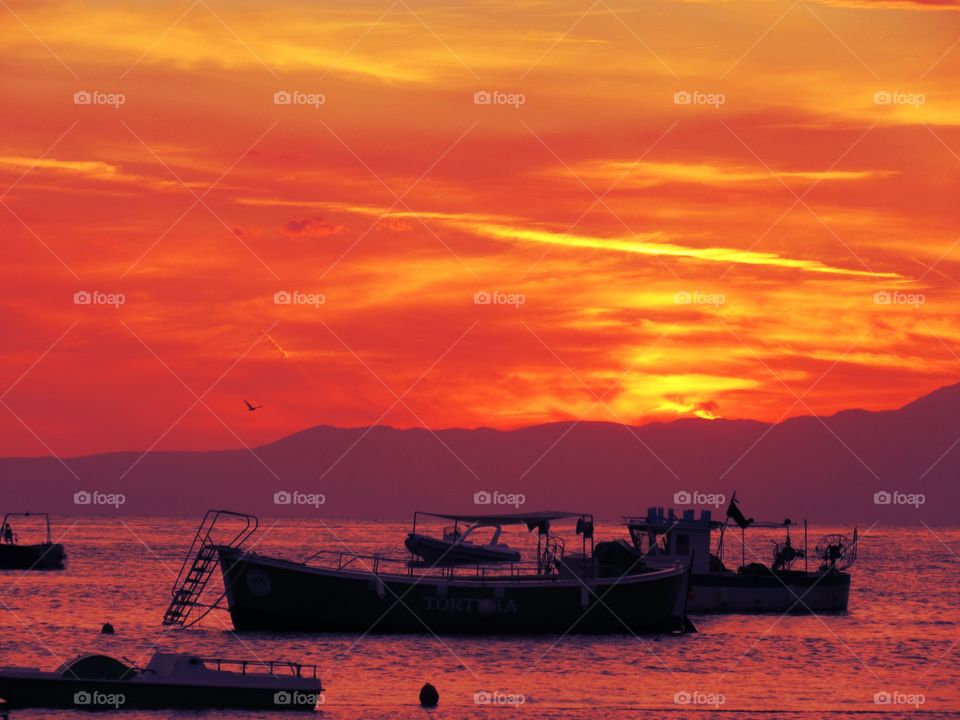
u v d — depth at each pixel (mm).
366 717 41688
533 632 59375
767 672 53438
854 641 64625
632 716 43406
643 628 61688
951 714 44938
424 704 44156
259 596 58406
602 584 60031
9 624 65438
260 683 41406
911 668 55750
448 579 58875
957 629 71875
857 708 45812
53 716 39406
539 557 64625
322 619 58281
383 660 52625
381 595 58250
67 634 60781
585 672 51562
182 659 41125
